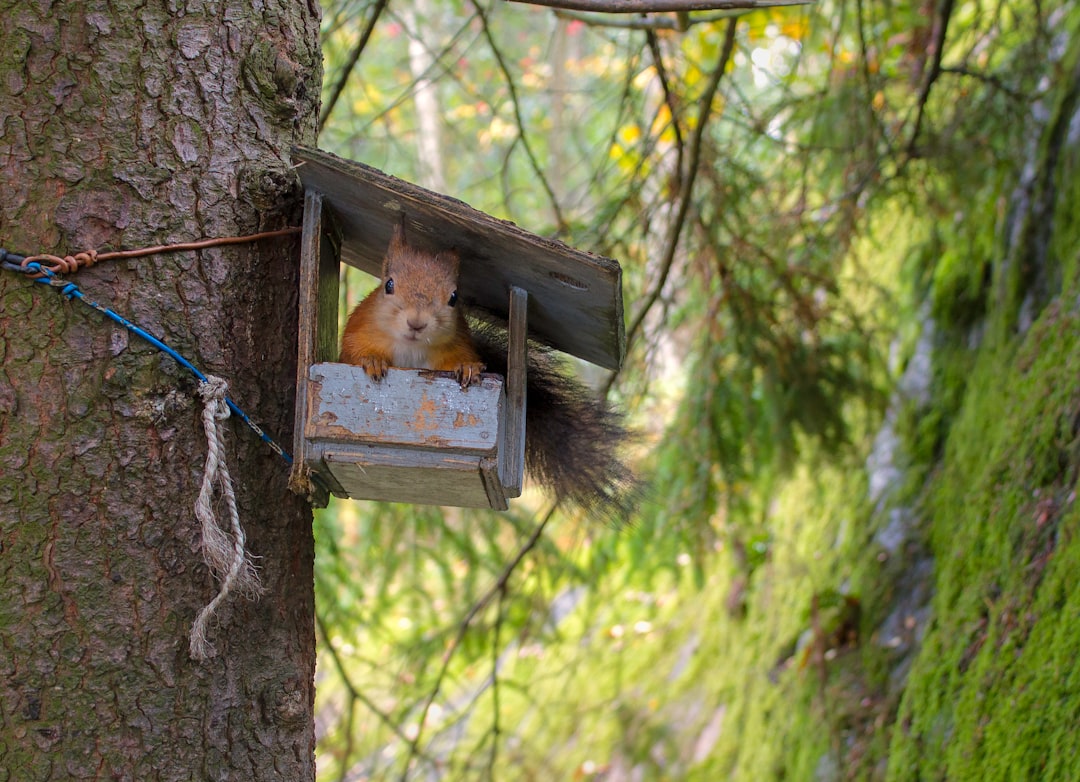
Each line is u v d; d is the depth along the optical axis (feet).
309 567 11.51
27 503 9.71
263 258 11.08
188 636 10.12
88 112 10.21
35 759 9.53
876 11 22.38
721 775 26.13
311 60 11.79
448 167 47.34
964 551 20.30
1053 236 21.65
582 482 14.37
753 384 22.62
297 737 10.83
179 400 10.25
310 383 10.83
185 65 10.62
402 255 12.50
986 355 23.00
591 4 12.73
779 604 27.48
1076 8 23.16
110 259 10.16
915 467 24.72
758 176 21.45
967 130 21.77
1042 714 15.51
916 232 27.58
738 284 21.61
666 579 34.30
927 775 18.06
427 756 21.21
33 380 9.86
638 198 20.94
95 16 10.28
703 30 26.53
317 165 10.69
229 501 10.06
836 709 22.27
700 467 22.62
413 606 23.59
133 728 9.82
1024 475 19.11
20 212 10.01
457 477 11.05
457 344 12.88
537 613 25.00
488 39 20.36
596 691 32.30
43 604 9.66
